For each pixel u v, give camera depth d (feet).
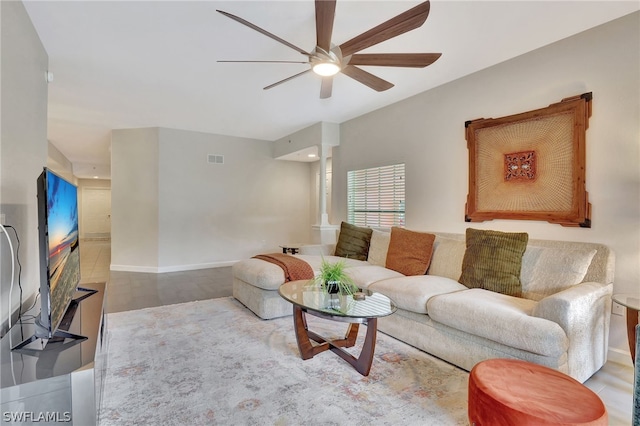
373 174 15.87
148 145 19.15
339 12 7.77
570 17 8.10
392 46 9.50
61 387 4.46
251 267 11.96
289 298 8.10
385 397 6.57
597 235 8.55
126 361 8.04
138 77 11.73
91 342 5.38
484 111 11.15
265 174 22.89
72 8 7.64
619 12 7.93
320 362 8.03
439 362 8.07
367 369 7.36
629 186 8.05
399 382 7.14
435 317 8.11
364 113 16.22
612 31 8.27
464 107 11.75
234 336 9.62
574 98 8.90
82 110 15.70
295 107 15.29
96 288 8.87
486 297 8.02
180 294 14.44
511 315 6.85
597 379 7.27
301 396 6.58
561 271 8.19
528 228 10.02
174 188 19.58
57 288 5.60
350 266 12.00
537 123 9.71
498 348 7.05
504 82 10.56
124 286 15.84
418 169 13.52
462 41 9.26
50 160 23.49
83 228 39.83
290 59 10.35
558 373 5.15
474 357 7.45
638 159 7.93
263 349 8.75
